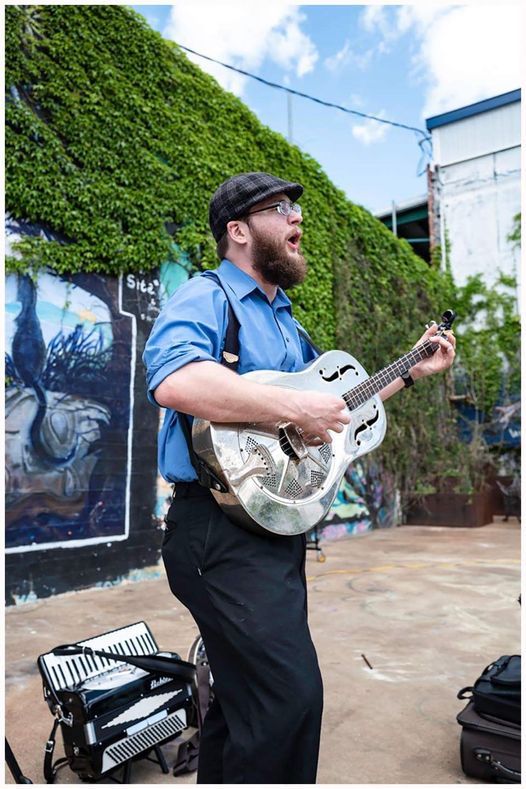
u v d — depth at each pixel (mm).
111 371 5250
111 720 1822
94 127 5191
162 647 3178
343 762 1977
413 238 15484
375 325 9219
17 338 4602
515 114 12086
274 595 1188
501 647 3211
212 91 6512
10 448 4488
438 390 10539
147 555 5367
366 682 2693
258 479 1260
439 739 2154
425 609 4066
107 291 5273
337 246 8648
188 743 2029
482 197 12305
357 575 5309
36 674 2842
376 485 9133
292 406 1229
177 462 1332
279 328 1518
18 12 4742
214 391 1159
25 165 4652
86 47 5207
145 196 5520
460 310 12070
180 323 1246
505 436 11438
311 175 8227
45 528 4645
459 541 7664
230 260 1487
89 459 5012
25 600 4438
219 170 6340
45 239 4824
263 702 1133
